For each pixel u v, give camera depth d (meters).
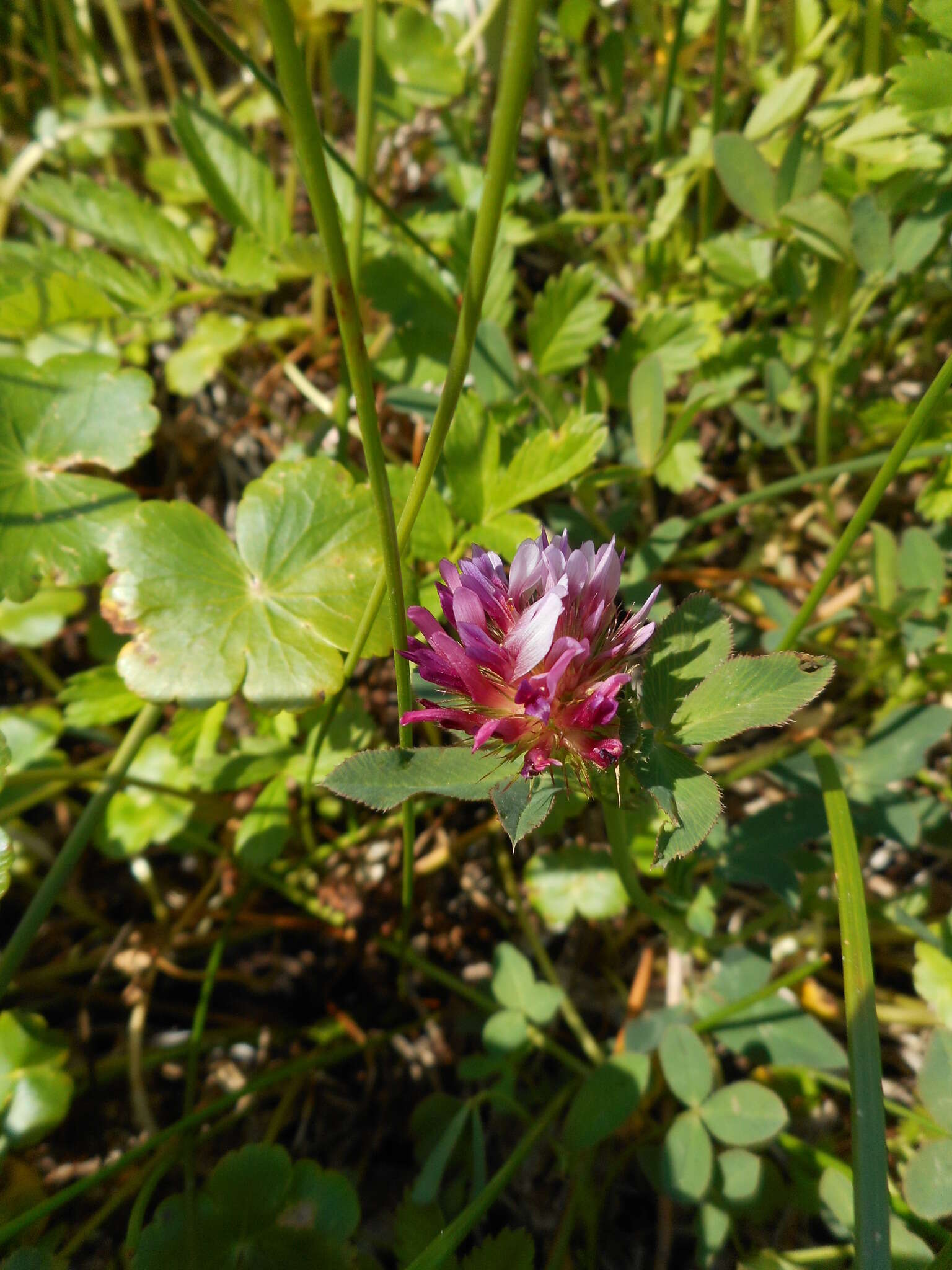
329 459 0.14
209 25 0.14
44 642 0.19
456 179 0.20
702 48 0.22
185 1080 0.16
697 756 0.15
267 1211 0.12
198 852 0.18
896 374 0.19
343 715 0.16
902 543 0.16
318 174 0.08
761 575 0.19
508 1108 0.13
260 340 0.21
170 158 0.23
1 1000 0.16
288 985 0.17
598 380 0.18
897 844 0.17
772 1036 0.13
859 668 0.17
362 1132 0.16
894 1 0.15
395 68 0.20
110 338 0.19
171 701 0.13
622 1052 0.14
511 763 0.10
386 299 0.17
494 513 0.15
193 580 0.13
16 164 0.22
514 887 0.17
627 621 0.11
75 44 0.25
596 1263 0.14
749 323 0.21
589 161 0.22
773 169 0.15
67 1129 0.15
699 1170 0.12
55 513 0.14
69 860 0.14
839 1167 0.13
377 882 0.17
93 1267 0.14
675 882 0.14
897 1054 0.15
